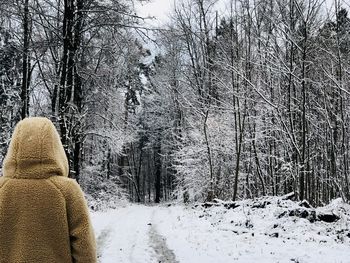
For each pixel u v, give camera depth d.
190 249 11.84
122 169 52.94
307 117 25.31
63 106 14.99
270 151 28.08
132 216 22.83
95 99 20.70
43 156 2.63
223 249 11.67
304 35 21.58
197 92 32.97
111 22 14.85
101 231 15.58
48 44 15.66
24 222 2.53
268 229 15.05
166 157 46.62
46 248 2.53
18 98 22.88
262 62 26.20
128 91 23.77
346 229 14.09
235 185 25.38
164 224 18.30
